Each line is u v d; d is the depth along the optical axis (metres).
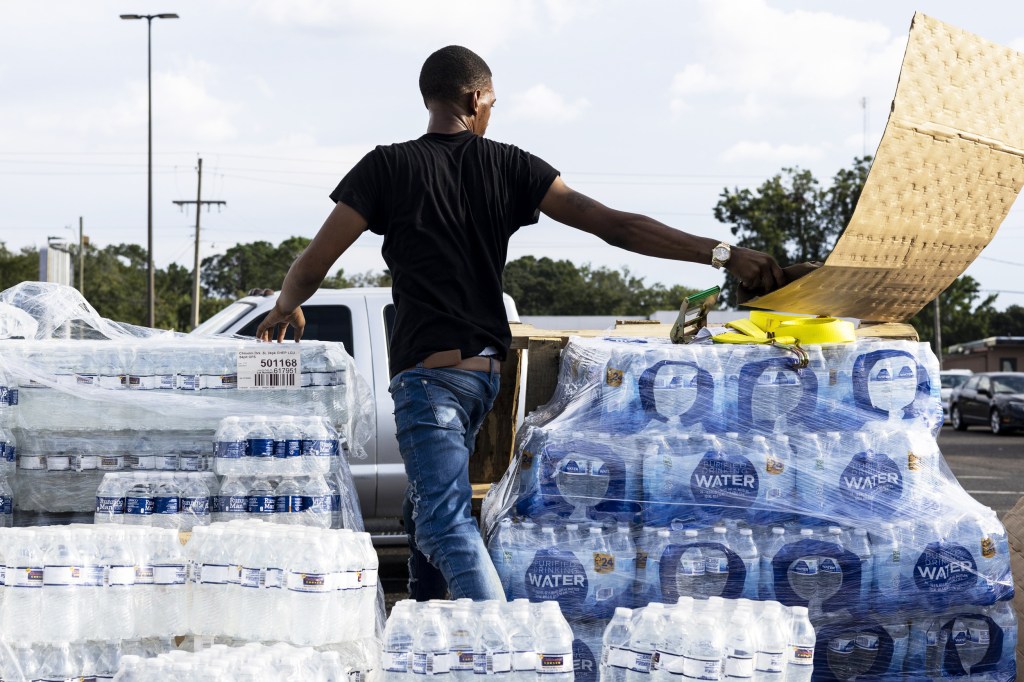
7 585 3.11
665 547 3.62
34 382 4.21
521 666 2.76
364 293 7.78
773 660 2.74
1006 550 3.70
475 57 3.62
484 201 3.45
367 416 4.64
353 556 3.19
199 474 4.04
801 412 3.81
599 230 3.49
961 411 28.81
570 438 3.80
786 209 46.72
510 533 3.65
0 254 79.69
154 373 4.28
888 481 3.73
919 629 3.65
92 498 4.27
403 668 2.79
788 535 3.64
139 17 35.41
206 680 2.54
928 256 3.55
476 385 3.43
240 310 7.63
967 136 3.37
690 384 3.81
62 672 3.11
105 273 86.00
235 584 3.20
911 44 3.22
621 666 2.84
